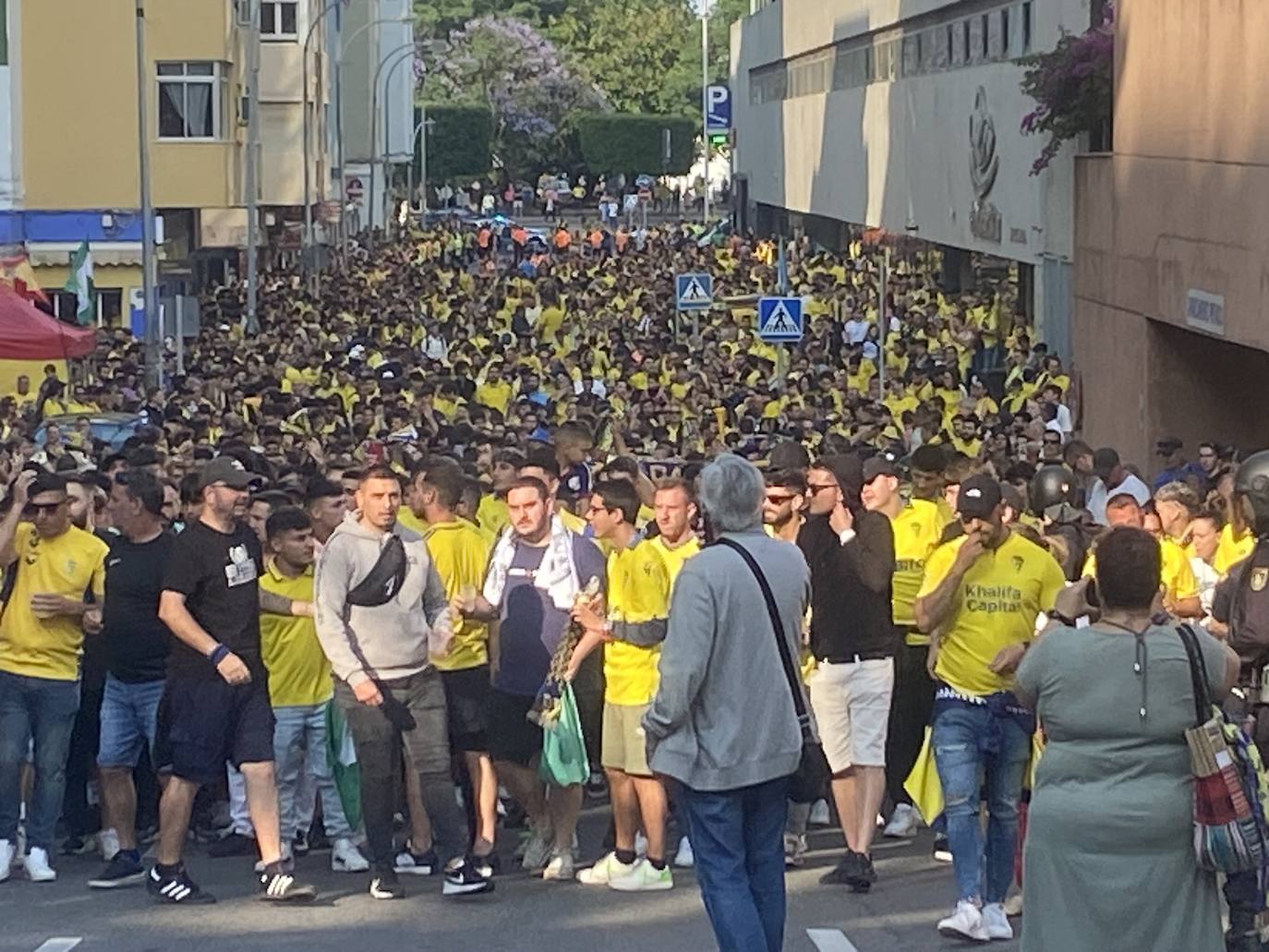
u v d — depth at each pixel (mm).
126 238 48531
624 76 142250
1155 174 26641
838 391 31188
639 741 11578
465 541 12422
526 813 12438
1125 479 17047
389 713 11227
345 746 12352
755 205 94250
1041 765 7555
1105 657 7398
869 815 11695
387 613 11242
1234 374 27344
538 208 139500
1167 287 26078
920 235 51750
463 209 134250
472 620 11922
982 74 43625
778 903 8789
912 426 27484
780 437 23844
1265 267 21812
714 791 8609
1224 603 9477
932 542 12781
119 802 11945
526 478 11805
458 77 139875
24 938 10617
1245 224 22578
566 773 11523
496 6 150250
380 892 11562
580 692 12602
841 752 11672
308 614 12383
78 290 41219
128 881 11898
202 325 45500
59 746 12070
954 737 10469
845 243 71062
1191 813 7371
